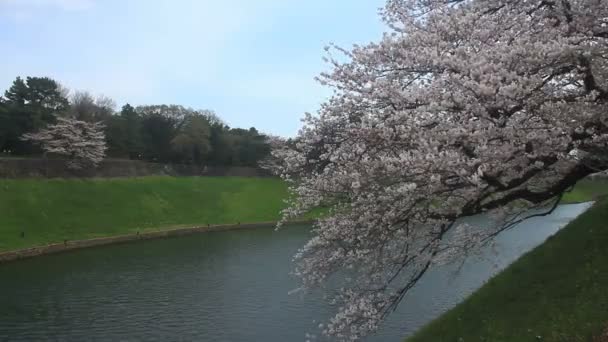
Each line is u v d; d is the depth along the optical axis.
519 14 11.88
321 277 14.38
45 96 84.81
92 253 49.56
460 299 28.52
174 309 31.09
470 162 9.79
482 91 9.47
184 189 82.94
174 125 105.44
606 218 15.31
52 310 31.03
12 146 77.50
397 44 11.58
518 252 35.84
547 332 11.62
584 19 11.08
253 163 101.56
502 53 10.12
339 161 11.84
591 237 14.70
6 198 57.59
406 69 11.48
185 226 67.69
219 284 37.06
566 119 10.48
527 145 10.67
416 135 10.47
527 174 11.00
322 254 14.35
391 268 14.27
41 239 51.78
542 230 45.06
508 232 44.53
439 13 12.37
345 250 13.48
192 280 38.38
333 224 13.76
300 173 13.91
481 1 12.23
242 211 78.00
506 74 9.72
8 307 31.55
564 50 9.78
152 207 71.81
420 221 12.62
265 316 29.33
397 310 27.33
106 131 90.06
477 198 11.83
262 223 71.81
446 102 10.09
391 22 13.61
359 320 14.12
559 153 10.41
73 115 80.75
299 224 69.44
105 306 31.88
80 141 73.25
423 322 25.58
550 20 11.34
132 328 27.86
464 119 10.38
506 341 12.33
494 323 13.55
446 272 33.62
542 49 9.73
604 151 10.77
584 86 11.20
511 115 10.45
